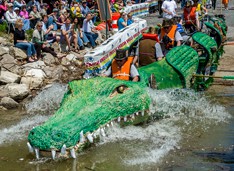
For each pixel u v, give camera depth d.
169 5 17.08
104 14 13.02
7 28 16.09
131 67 8.37
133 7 24.89
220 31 13.87
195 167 6.30
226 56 14.87
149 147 7.12
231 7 30.05
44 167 6.41
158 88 8.78
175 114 8.84
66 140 6.21
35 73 11.70
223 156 6.69
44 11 18.97
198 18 14.15
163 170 6.22
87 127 6.56
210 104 9.55
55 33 15.35
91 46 15.95
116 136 7.38
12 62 11.99
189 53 9.98
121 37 13.49
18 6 16.83
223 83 11.53
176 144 7.26
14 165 6.57
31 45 12.84
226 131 7.88
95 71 11.52
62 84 11.36
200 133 7.80
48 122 6.55
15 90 10.38
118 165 6.42
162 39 10.77
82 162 6.52
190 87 9.78
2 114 9.62
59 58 13.59
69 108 6.94
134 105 7.59
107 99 7.28
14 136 8.03
